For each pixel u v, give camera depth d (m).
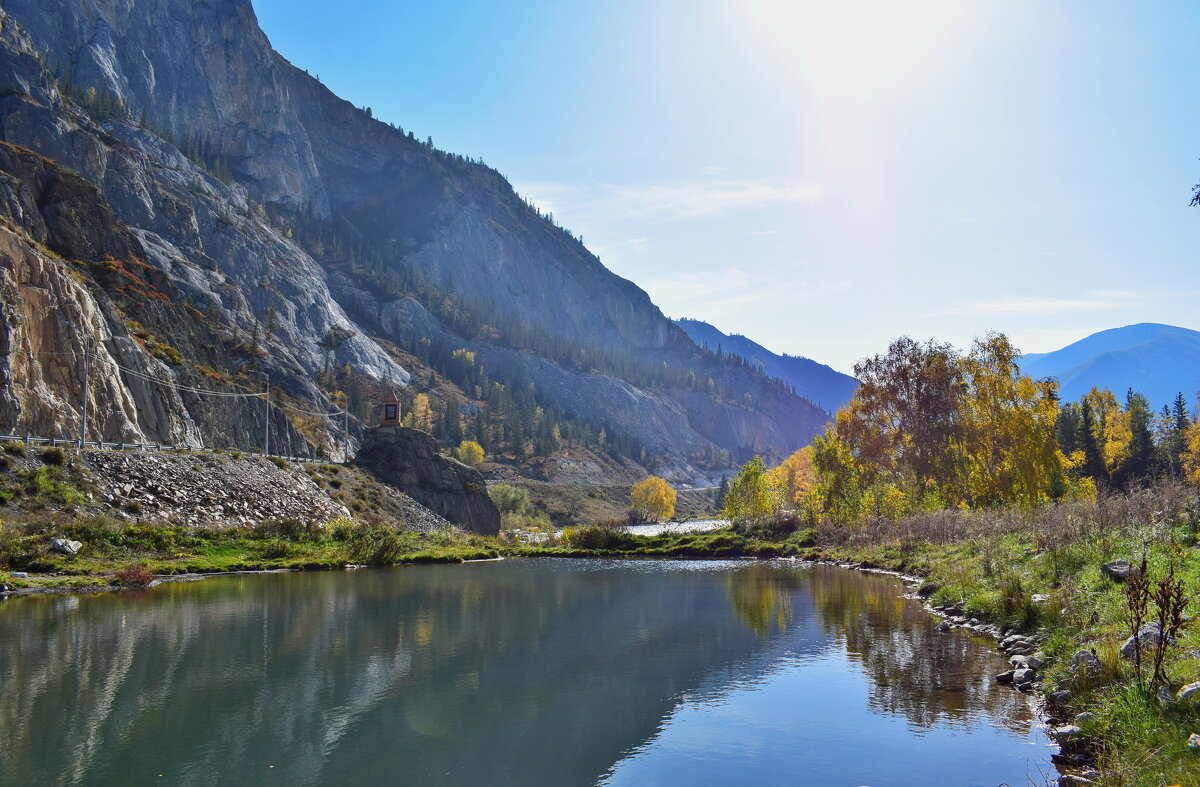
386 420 81.94
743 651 20.20
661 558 57.22
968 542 35.81
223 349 95.06
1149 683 10.97
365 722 14.27
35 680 17.05
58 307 57.31
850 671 17.50
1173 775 8.25
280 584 35.72
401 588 34.72
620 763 12.09
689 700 15.59
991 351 58.75
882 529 51.69
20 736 13.29
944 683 15.94
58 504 40.31
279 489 57.66
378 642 21.56
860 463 64.75
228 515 49.75
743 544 59.34
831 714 14.27
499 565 49.72
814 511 70.56
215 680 17.23
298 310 189.88
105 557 37.72
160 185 159.25
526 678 17.58
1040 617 18.62
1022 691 14.89
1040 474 55.47
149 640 21.50
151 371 68.81
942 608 25.25
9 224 59.31
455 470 82.81
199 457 55.03
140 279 86.88
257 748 12.83
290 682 17.14
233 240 180.88
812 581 37.16
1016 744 11.95
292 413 107.31
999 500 55.88
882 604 27.77
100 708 15.00
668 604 29.27
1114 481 91.50
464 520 80.12
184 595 31.17
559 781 11.38
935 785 10.70
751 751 12.45
